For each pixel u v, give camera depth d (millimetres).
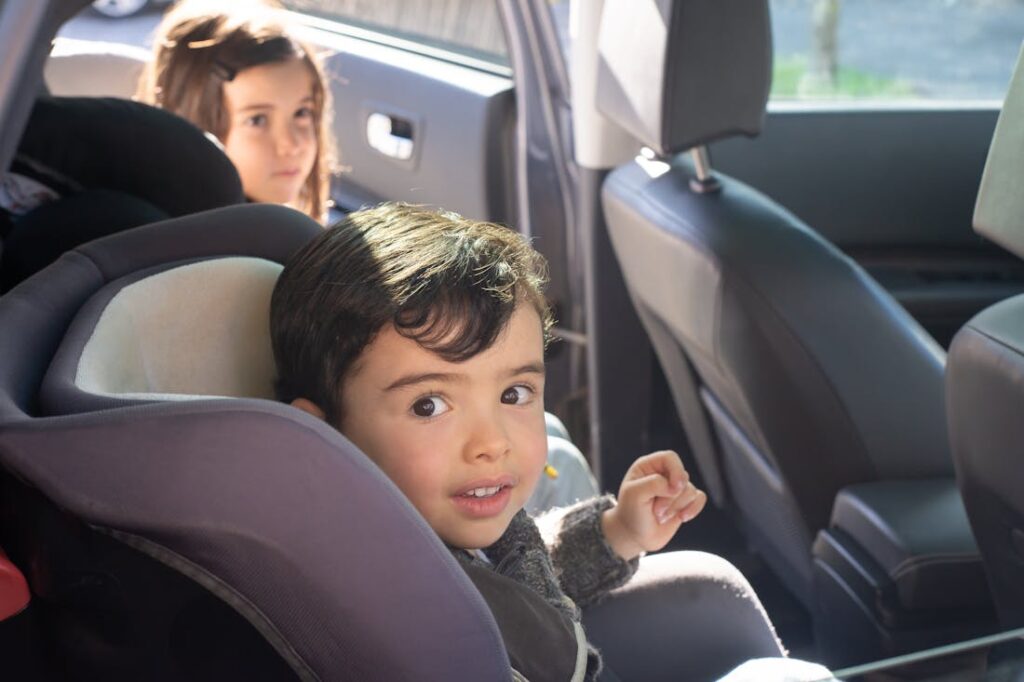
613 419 1985
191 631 666
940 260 2088
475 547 913
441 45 2227
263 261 984
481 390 875
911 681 802
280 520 620
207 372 920
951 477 1391
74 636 685
